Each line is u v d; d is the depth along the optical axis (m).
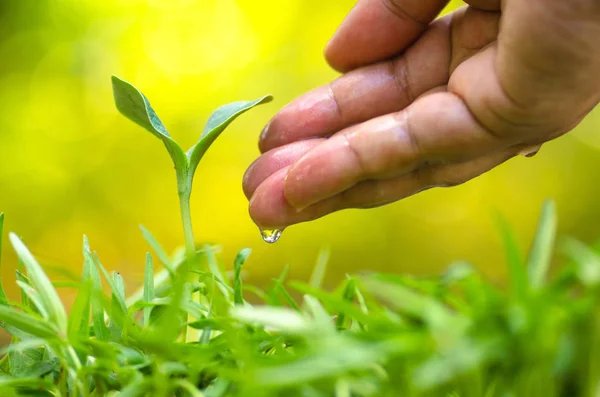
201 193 1.14
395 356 0.27
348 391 0.27
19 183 1.12
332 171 0.34
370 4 0.38
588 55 0.32
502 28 0.32
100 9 1.21
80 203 1.13
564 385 0.27
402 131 0.33
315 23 1.23
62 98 1.17
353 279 0.31
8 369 0.31
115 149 1.16
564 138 1.16
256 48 1.24
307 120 0.37
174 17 1.22
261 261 1.09
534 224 1.14
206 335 0.30
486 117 0.33
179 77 1.22
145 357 0.29
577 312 0.27
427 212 1.13
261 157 0.36
